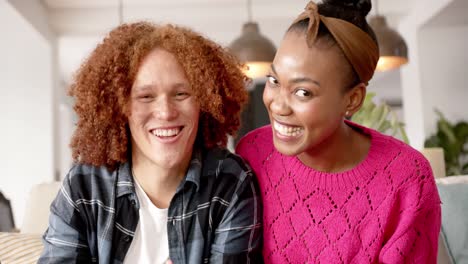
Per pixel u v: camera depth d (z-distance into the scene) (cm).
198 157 122
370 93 245
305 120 93
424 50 530
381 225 103
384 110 244
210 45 118
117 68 108
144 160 118
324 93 92
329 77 91
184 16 511
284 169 113
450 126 492
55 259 110
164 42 108
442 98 529
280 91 95
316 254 107
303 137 96
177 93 110
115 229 115
